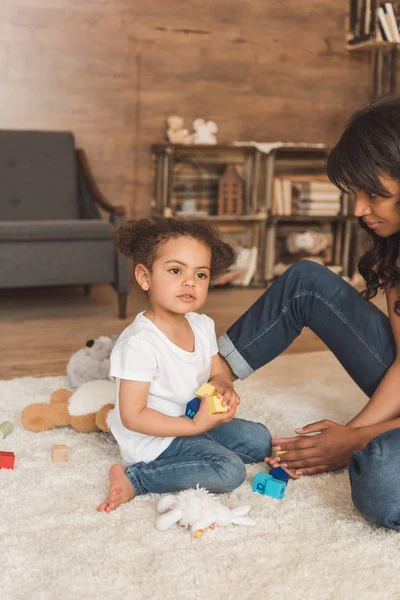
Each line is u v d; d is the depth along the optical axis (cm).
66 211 387
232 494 135
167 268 134
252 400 196
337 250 455
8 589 102
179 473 133
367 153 114
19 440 163
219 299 381
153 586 103
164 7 415
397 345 148
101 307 356
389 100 119
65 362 251
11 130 380
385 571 109
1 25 384
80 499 132
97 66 407
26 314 337
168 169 402
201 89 433
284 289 160
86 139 412
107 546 114
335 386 215
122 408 133
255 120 450
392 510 115
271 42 444
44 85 398
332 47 459
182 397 139
